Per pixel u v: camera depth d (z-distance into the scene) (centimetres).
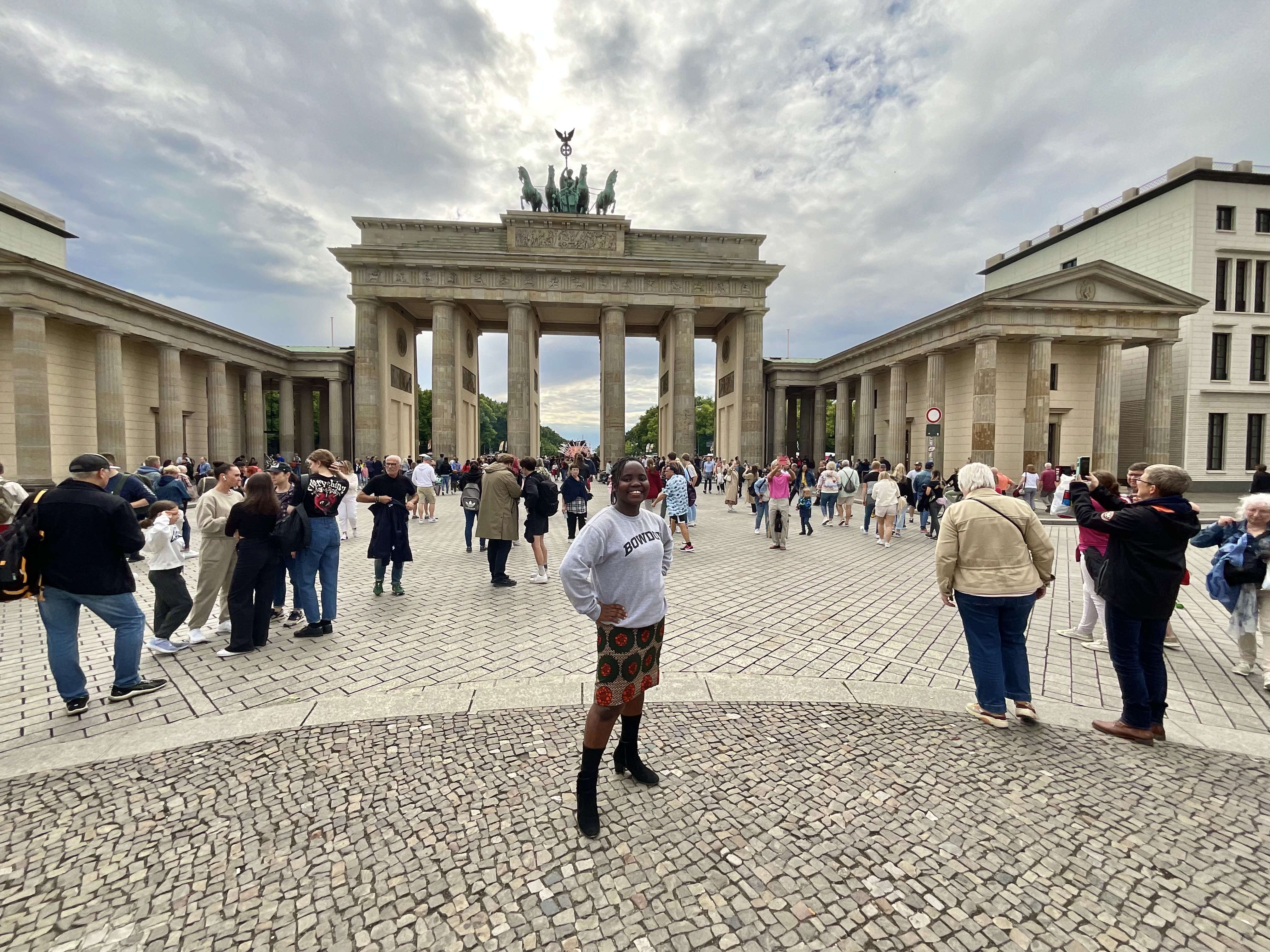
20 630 746
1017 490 2589
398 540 895
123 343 3203
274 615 774
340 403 4919
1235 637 615
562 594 926
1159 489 443
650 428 12119
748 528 1842
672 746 426
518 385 4138
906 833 325
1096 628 788
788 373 5556
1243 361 3388
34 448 2498
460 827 328
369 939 252
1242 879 290
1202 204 3319
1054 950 248
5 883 282
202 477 2603
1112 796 365
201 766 394
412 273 4047
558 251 4275
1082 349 3425
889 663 616
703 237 4559
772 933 257
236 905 270
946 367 3784
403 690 533
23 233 3334
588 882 287
